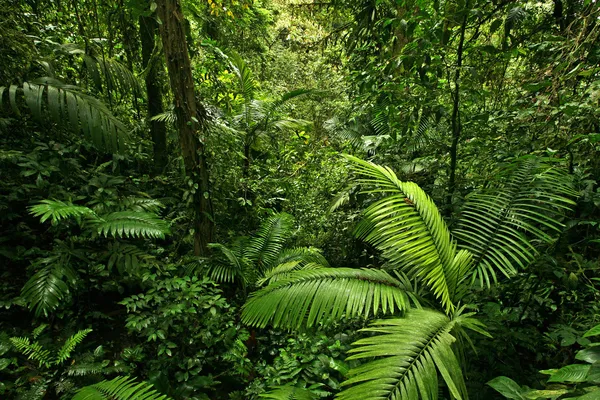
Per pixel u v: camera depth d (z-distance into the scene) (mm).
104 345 2453
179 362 2273
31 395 1809
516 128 2639
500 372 2004
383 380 1269
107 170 3820
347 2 4891
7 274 2605
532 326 2359
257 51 8000
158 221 2893
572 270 2096
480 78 2943
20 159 2830
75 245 2873
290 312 1769
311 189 5195
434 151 3234
